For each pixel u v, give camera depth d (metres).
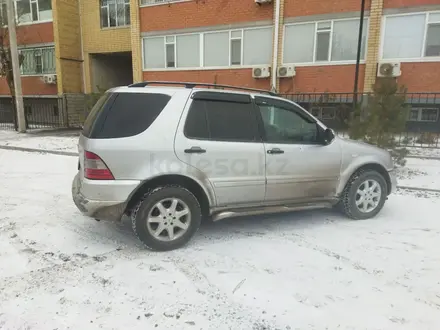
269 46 13.76
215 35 14.70
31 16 19.69
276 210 4.28
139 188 3.63
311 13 12.70
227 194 3.99
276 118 4.29
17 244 3.91
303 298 2.90
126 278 3.19
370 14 11.77
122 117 3.59
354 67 12.32
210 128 3.88
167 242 3.75
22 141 12.99
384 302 2.85
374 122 7.16
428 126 11.70
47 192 6.13
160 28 15.80
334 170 4.54
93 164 3.51
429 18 11.09
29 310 2.69
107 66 20.45
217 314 2.68
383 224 4.66
